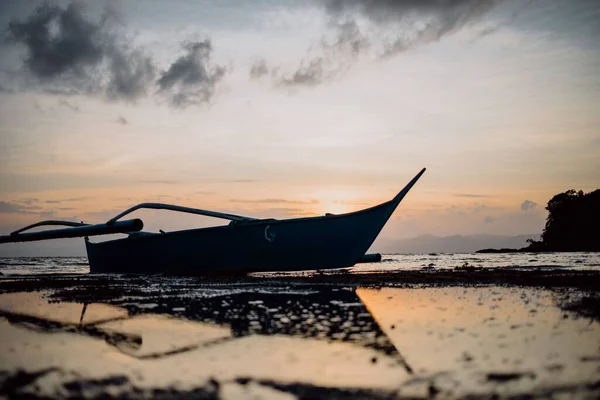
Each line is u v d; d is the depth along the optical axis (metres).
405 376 2.39
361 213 10.59
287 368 2.60
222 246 12.02
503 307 5.13
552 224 76.56
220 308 5.38
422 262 27.34
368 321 4.27
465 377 2.34
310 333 3.69
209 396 2.09
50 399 2.06
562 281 8.66
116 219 13.18
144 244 13.91
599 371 2.41
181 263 12.88
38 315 5.05
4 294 7.70
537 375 2.34
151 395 2.11
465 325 3.97
